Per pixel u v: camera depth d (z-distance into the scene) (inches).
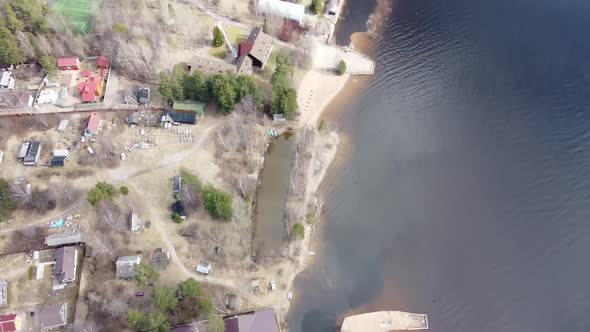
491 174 4948.3
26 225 4333.2
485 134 5236.2
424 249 4478.3
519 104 5462.6
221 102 4982.8
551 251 4483.3
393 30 6195.9
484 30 6156.5
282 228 4525.1
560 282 4311.0
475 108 5438.0
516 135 5226.4
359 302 4170.8
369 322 4060.0
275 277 4212.6
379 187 4859.7
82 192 4547.2
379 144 5167.3
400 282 4286.4
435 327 4060.0
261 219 4596.5
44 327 3782.0
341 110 5418.3
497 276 4335.6
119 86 5364.2
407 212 4702.3
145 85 5393.7
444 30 6181.1
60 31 5492.1
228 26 5999.0
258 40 5526.6
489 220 4658.0
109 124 5073.8
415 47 6008.9
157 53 5556.1
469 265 4389.8
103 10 5841.5
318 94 5506.9
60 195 4471.0
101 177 4667.8
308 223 4562.0
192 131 5044.3
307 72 5664.4
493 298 4217.5
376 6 6486.2
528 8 6363.2
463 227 4611.2
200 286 3991.1
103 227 4303.6
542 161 5044.3
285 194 4761.3
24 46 5305.1
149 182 4640.8
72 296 3986.2
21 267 4106.8
